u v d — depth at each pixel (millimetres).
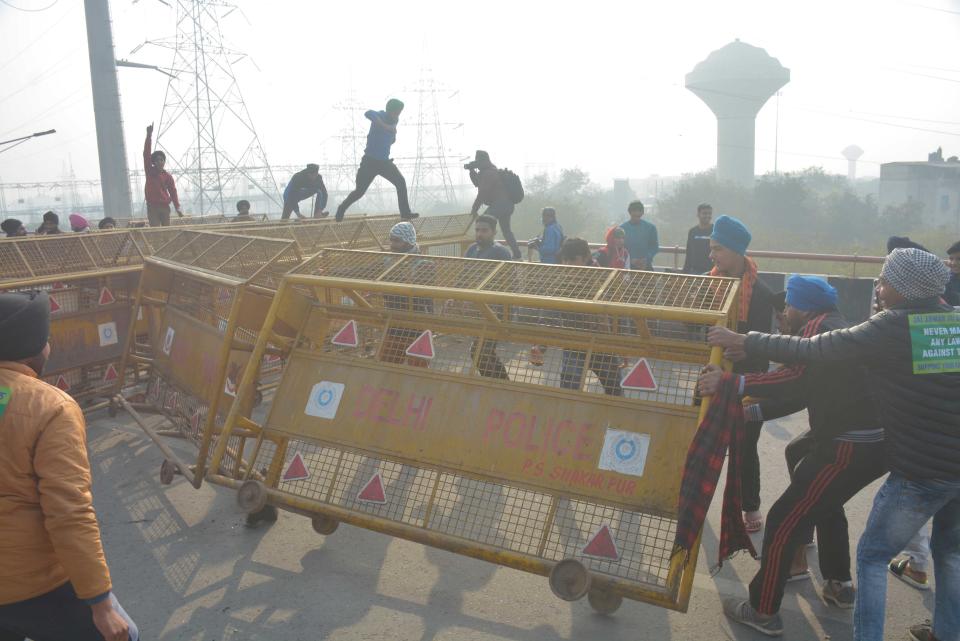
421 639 3463
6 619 2277
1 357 2289
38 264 6359
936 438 2936
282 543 4414
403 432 4043
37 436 2203
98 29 41844
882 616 3109
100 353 6738
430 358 4133
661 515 3395
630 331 4266
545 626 3578
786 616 3693
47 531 2211
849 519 4738
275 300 4496
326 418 4270
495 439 3828
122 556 4258
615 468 3543
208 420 4680
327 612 3680
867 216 67188
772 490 5207
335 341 4434
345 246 9047
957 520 3158
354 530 4578
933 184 78625
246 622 3598
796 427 6527
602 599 3518
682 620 3641
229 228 8141
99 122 42781
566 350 3951
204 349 5531
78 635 2361
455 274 4250
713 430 3176
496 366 4090
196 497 5066
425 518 3812
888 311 3018
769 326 4531
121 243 7062
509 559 3531
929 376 2924
